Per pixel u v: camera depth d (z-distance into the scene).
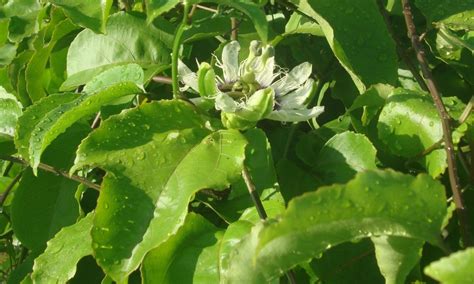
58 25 0.53
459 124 0.44
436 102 0.44
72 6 0.46
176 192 0.40
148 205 0.40
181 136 0.43
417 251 0.37
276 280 0.40
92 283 0.49
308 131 0.53
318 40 0.54
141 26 0.51
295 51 0.53
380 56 0.49
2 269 0.62
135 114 0.43
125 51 0.51
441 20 0.49
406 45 0.54
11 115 0.52
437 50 0.51
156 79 0.49
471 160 0.45
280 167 0.48
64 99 0.48
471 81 0.50
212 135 0.43
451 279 0.31
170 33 0.51
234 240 0.42
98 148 0.42
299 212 0.34
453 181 0.41
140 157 0.41
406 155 0.45
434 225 0.36
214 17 0.52
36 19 0.58
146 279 0.41
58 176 0.51
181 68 0.46
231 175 0.41
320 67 0.53
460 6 0.49
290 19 0.54
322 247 0.35
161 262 0.42
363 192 0.35
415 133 0.45
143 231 0.40
